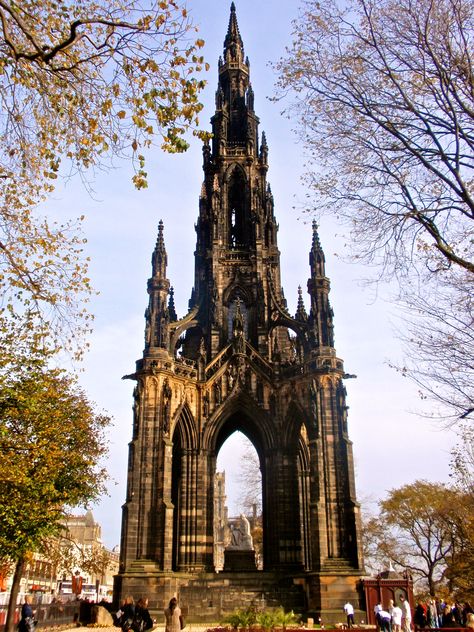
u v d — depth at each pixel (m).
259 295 86.81
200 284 92.62
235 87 107.94
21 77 23.47
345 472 67.88
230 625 33.88
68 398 63.56
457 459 73.06
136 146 22.81
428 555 105.69
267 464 76.06
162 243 79.00
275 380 78.25
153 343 73.69
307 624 55.72
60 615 56.56
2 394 48.09
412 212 25.94
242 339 80.81
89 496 66.62
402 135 26.03
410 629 52.22
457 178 24.23
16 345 48.06
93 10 22.50
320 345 73.00
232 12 114.69
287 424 76.00
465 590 95.81
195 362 79.12
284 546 72.12
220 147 99.31
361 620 59.88
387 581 62.38
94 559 78.31
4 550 49.91
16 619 68.75
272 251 97.25
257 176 100.00
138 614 36.28
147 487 67.44
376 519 117.00
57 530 61.22
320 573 62.41
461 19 25.09
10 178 28.70
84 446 68.12
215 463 76.69
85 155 23.72
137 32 21.50
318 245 78.81
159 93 22.20
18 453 49.34
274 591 65.38
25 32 20.12
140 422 70.06
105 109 23.02
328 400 70.81
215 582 66.69
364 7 26.28
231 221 98.56
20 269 29.78
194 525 72.44
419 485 109.12
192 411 76.38
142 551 65.06
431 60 25.38
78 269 32.47
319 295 75.75
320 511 65.44
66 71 22.95
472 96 24.77
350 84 26.42
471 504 91.19
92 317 33.06
